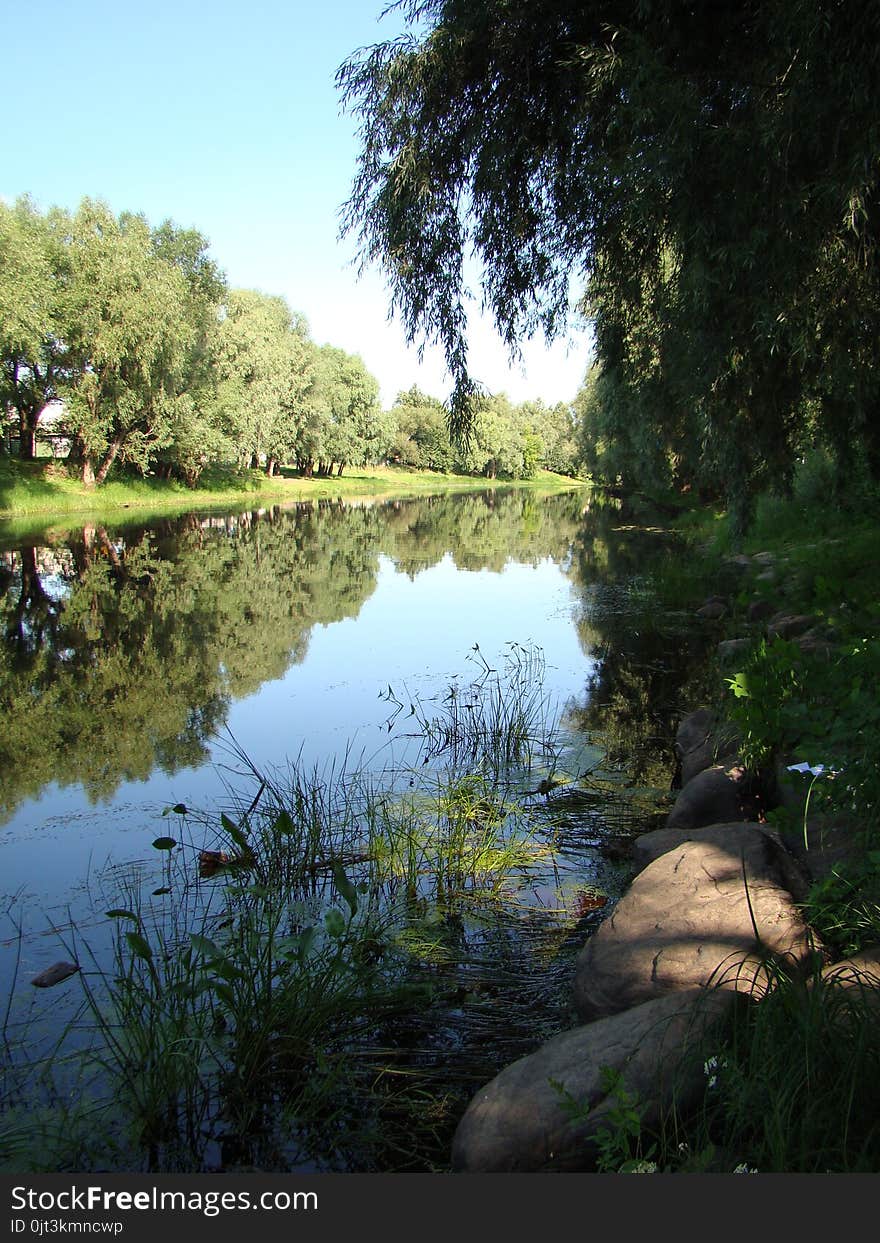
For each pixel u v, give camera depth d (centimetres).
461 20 602
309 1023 302
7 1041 303
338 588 1555
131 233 3117
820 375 702
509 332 755
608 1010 294
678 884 337
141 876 435
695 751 572
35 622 1174
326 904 406
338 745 655
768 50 527
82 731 693
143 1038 290
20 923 388
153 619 1212
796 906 317
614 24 595
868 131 447
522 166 678
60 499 3122
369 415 6944
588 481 10600
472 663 941
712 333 612
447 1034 307
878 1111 212
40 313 2697
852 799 363
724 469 902
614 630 1134
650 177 526
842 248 532
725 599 1278
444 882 429
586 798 538
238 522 3123
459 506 4706
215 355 3938
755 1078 220
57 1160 252
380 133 661
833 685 464
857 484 1259
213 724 713
